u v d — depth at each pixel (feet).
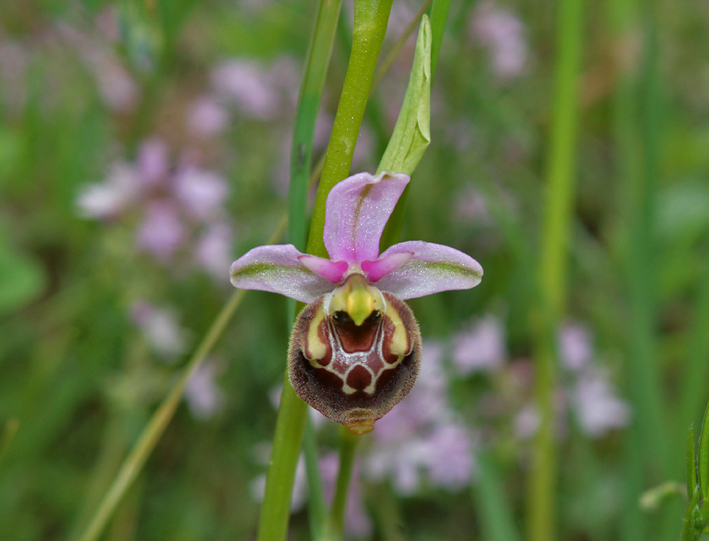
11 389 1.05
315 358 0.54
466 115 1.11
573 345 0.92
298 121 0.57
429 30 0.50
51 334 1.13
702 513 0.54
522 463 0.91
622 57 0.91
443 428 0.81
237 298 0.70
